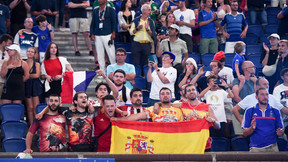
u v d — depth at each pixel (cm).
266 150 2320
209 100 2608
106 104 2175
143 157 1852
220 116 2589
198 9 3972
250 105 2492
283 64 2952
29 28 3238
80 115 2200
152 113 2217
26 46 3200
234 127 2616
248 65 2750
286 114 2494
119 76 2505
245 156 1856
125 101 2528
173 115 2205
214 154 1852
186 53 3206
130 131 2078
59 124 2194
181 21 3522
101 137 2205
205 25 3653
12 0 4009
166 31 3359
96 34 3378
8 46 2902
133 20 3338
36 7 3800
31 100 2836
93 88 3212
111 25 3384
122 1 3678
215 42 3669
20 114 2703
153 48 3350
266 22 4262
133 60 3322
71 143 2170
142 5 3628
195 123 2097
